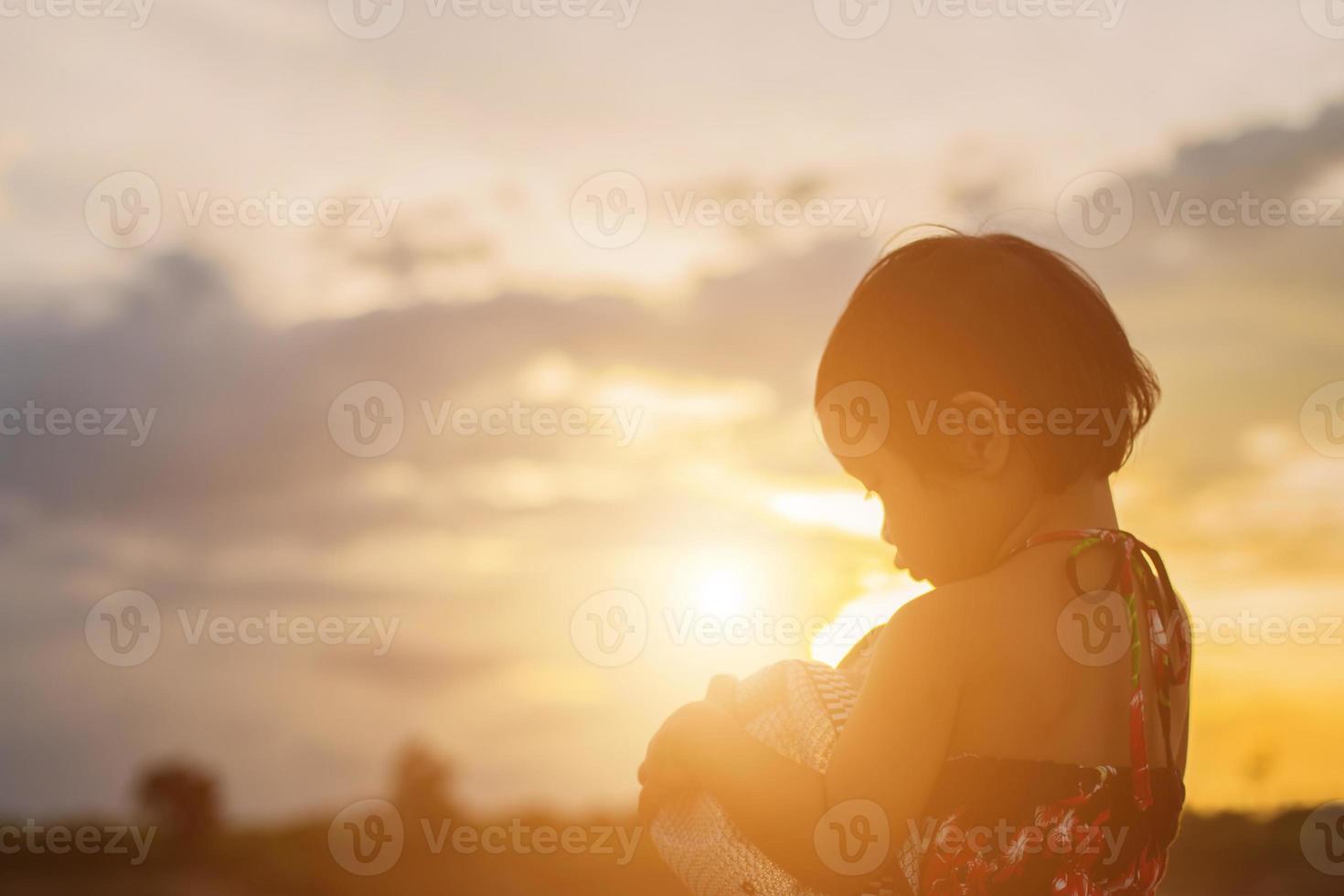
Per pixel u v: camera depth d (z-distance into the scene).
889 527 1.21
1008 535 1.17
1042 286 1.17
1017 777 1.08
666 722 1.21
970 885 1.06
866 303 1.21
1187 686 1.23
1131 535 1.18
